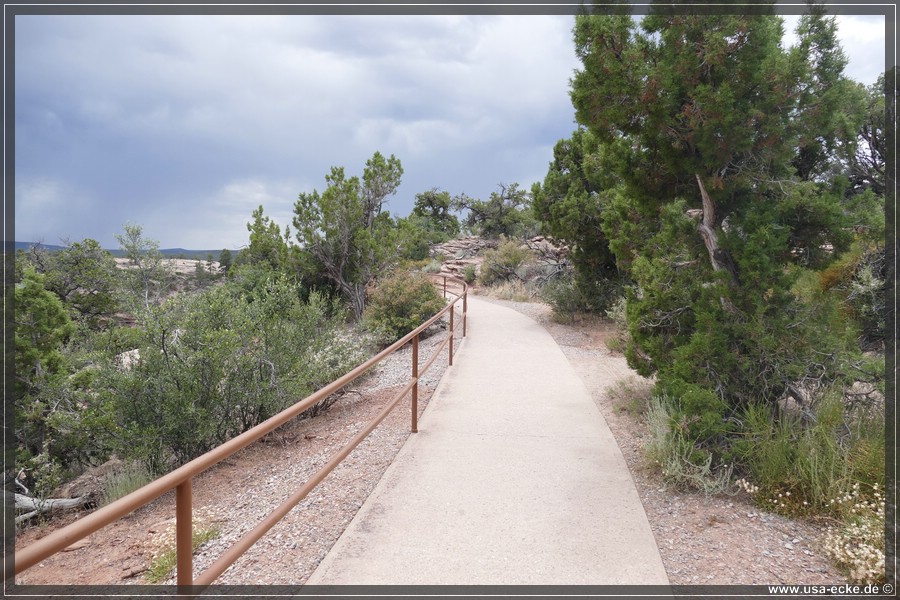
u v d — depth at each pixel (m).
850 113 5.05
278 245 21.42
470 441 5.90
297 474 5.65
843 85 4.67
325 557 3.57
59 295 19.33
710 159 4.90
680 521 4.06
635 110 4.96
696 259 5.66
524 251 27.02
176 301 8.83
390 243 20.52
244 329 8.22
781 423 4.71
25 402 8.94
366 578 3.29
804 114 4.69
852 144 5.25
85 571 4.29
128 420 7.22
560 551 3.60
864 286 6.41
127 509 1.80
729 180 5.01
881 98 7.54
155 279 18.52
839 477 4.15
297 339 9.24
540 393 8.01
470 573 3.34
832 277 6.88
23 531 6.27
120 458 7.43
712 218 5.38
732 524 4.00
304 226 19.64
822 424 4.47
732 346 5.09
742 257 4.99
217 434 7.63
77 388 9.42
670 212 5.59
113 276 19.05
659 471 4.95
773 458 4.34
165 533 4.57
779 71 4.43
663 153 5.32
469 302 22.39
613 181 8.88
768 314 5.03
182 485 2.20
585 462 5.24
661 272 5.66
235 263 22.55
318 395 3.39
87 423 7.11
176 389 7.21
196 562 3.94
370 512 4.21
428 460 5.34
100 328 18.28
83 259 19.91
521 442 5.85
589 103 5.09
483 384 8.63
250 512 4.80
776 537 3.80
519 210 41.75
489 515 4.14
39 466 7.52
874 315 6.39
